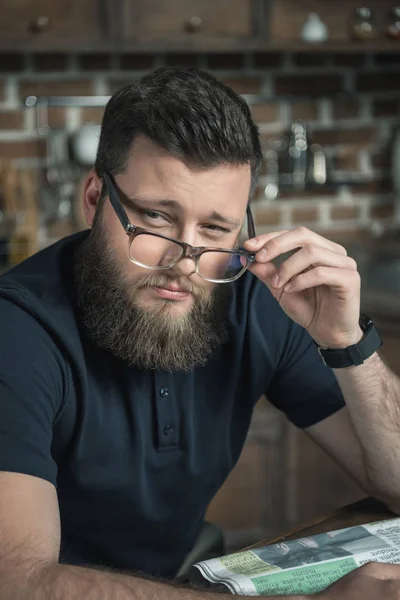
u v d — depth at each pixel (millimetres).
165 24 2713
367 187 3332
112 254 1166
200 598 889
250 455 2676
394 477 1295
